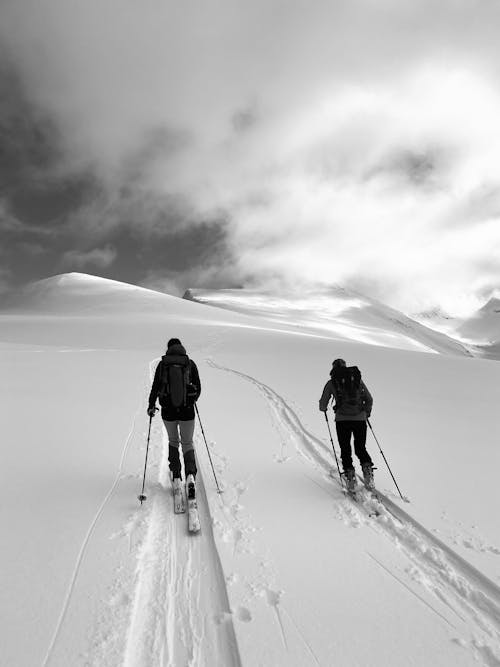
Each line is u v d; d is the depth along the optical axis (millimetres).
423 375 20781
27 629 2973
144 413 10125
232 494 5672
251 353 30172
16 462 6414
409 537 4527
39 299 107688
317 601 3432
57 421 8984
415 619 3244
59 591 3408
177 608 3332
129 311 84750
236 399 13055
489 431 9711
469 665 2785
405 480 6336
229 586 3596
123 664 2711
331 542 4438
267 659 2795
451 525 4812
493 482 6254
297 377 18438
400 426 10031
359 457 5988
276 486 5996
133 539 4262
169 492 5594
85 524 4559
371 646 2939
